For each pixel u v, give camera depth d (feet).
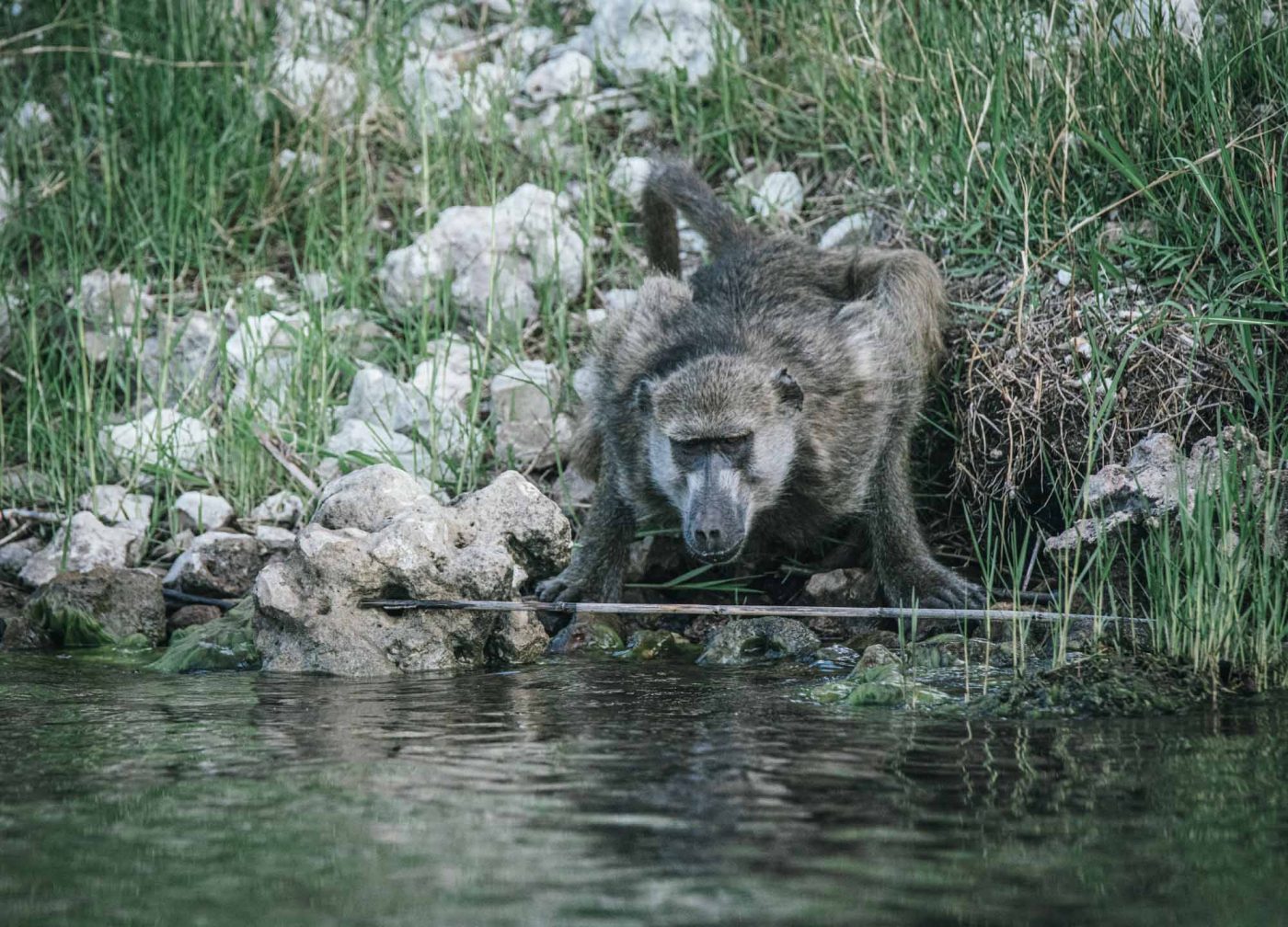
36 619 33.81
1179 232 36.45
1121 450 33.58
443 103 53.83
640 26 53.88
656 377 34.37
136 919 14.65
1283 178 35.65
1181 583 28.84
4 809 18.56
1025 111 40.65
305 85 53.01
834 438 34.55
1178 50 38.88
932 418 37.78
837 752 21.20
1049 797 18.62
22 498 40.40
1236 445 29.35
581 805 18.45
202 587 35.42
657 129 52.44
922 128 42.16
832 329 35.76
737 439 32.09
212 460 40.45
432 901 14.97
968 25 43.39
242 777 20.06
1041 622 30.14
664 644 31.99
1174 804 18.26
